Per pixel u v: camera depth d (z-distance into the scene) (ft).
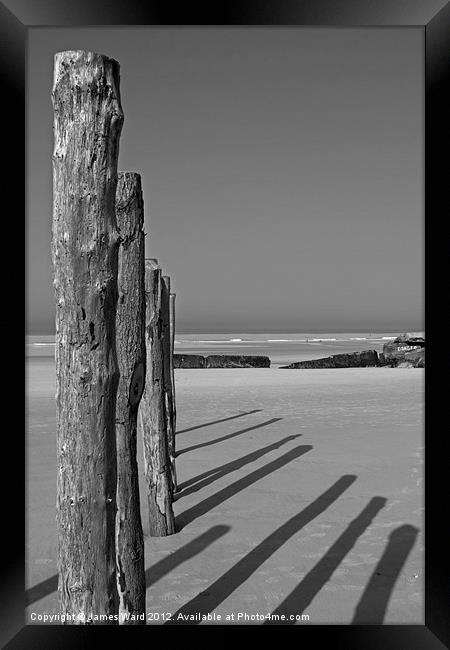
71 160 6.48
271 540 14.98
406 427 30.55
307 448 25.58
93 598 6.62
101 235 6.55
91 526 6.59
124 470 9.29
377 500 18.21
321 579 12.80
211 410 37.06
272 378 59.52
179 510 17.40
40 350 105.09
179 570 13.26
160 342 15.56
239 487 19.70
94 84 6.49
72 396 6.57
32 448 24.95
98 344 6.59
